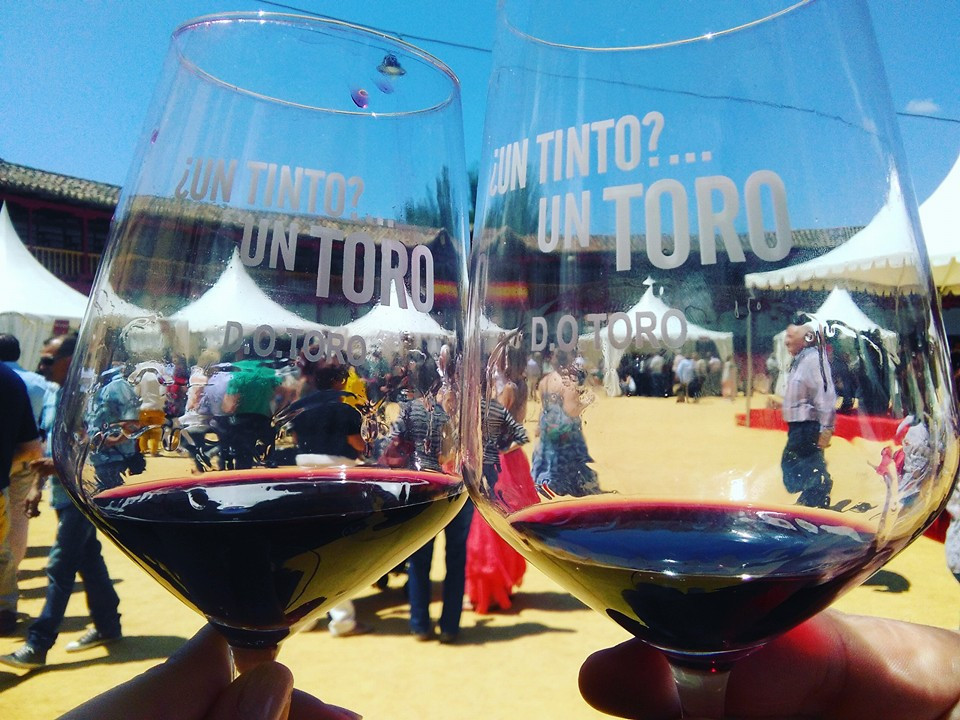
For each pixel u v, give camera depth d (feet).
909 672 2.00
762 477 1.29
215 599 1.65
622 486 1.38
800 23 1.28
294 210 1.84
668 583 1.19
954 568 9.10
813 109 1.26
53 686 9.82
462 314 2.08
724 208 1.28
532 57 1.47
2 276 24.50
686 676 1.39
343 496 1.75
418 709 8.97
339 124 1.91
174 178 1.76
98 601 11.34
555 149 1.41
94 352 1.71
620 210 1.34
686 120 1.30
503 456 1.45
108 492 1.65
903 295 1.23
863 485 1.23
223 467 1.79
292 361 1.82
